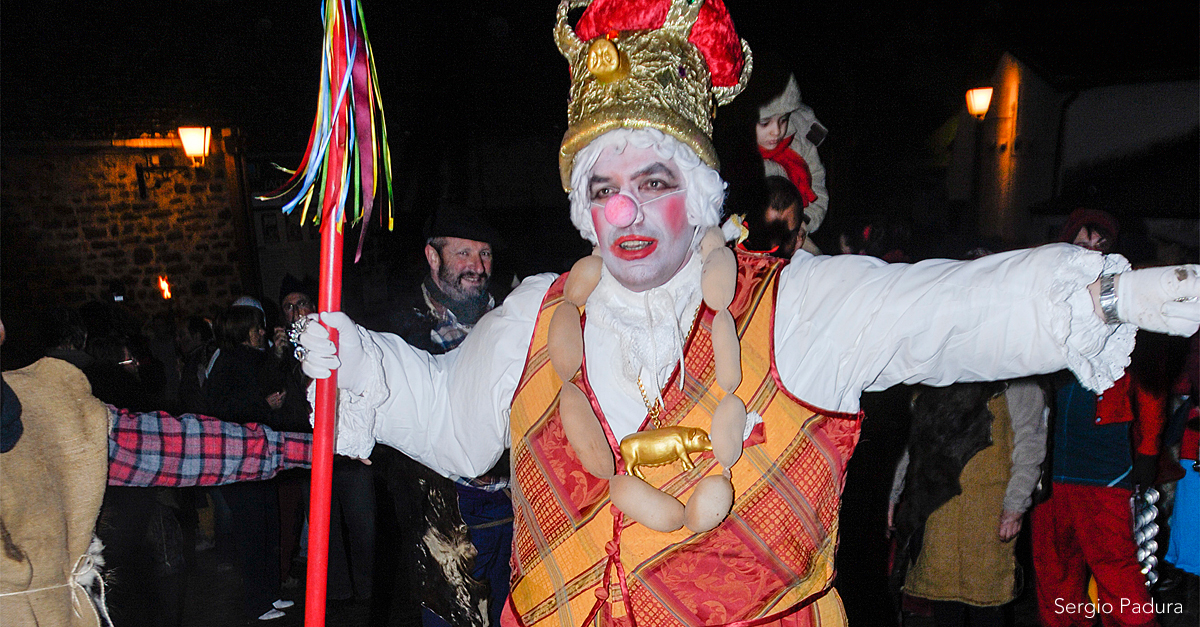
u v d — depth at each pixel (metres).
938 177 15.13
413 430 1.90
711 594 1.61
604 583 1.64
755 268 1.71
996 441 3.32
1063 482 3.67
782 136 3.68
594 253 1.76
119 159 10.40
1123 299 1.44
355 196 1.75
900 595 3.96
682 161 1.64
